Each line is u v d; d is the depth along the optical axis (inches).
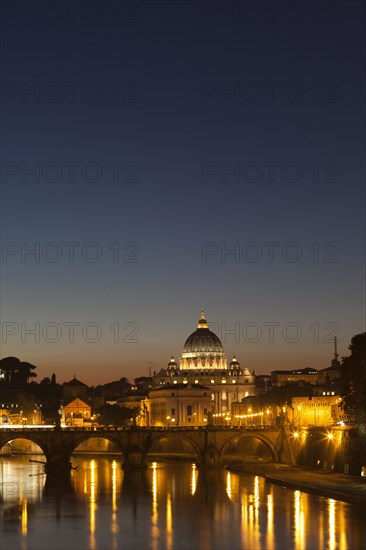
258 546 6161.4
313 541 6309.1
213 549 6077.8
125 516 7573.8
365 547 6097.4
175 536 6560.0
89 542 6368.1
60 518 7490.2
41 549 6136.8
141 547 6171.3
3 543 6353.3
